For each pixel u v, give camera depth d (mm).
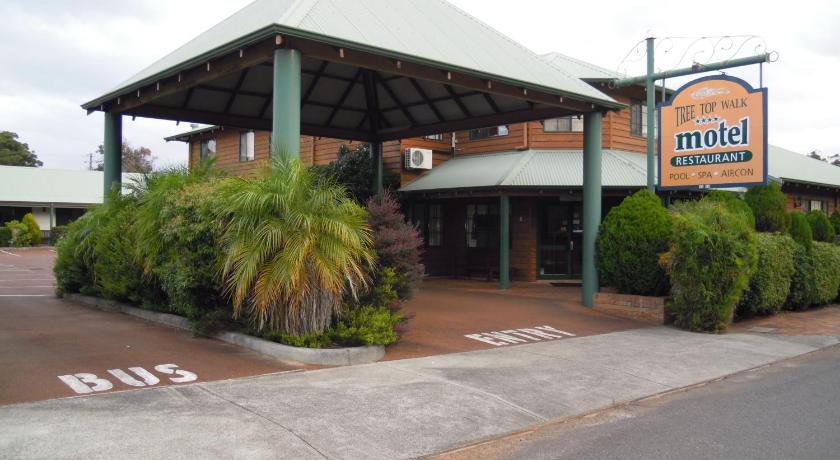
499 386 7293
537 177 17297
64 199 44719
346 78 15594
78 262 12914
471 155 21203
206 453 4883
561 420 6402
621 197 18734
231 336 8844
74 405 5859
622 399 7156
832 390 7734
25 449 4754
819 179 25000
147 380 6848
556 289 17312
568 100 12969
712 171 13453
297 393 6547
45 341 8750
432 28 12125
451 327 11016
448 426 5902
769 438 5801
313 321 8266
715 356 9516
